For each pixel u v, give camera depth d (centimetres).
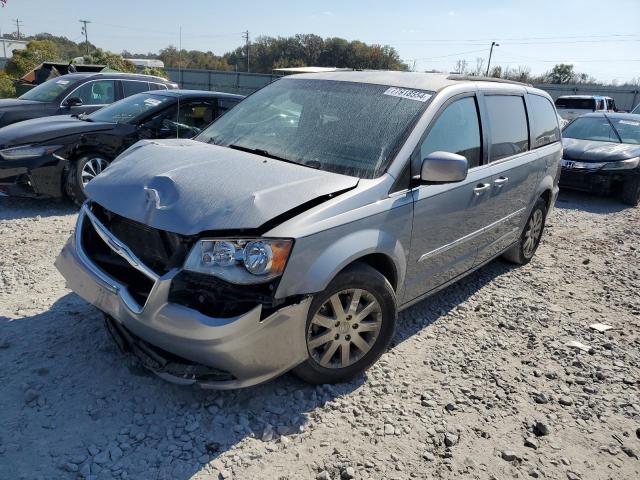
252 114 413
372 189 316
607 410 333
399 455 277
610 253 663
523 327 436
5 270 456
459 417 312
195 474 252
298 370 309
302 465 264
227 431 281
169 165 323
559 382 359
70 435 270
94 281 296
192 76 4297
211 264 264
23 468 246
